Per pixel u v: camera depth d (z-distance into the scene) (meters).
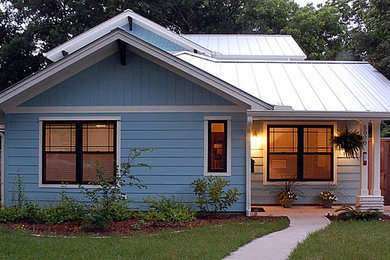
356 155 12.66
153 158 11.61
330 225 10.10
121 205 10.99
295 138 13.66
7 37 30.39
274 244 8.27
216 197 10.94
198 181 11.26
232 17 32.00
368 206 11.70
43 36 29.25
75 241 8.48
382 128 23.52
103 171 11.19
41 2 29.34
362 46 20.45
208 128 11.59
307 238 8.64
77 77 11.70
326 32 28.64
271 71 14.36
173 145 11.60
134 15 17.16
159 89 11.61
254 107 11.05
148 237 8.89
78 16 28.38
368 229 9.56
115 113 11.66
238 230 9.48
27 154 11.77
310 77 13.95
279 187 13.48
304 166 13.63
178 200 11.50
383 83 13.59
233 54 16.91
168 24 31.53
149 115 11.64
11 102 11.74
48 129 11.84
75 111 11.70
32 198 11.72
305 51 27.44
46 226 10.09
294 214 11.88
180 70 11.26
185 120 11.59
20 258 7.25
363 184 11.83
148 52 11.16
